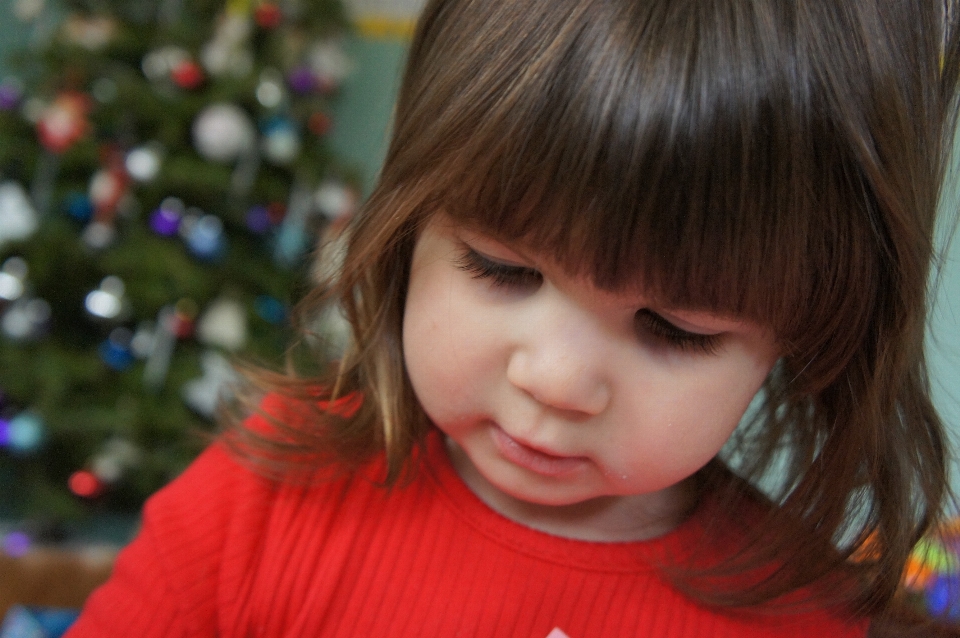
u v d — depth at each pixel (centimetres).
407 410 54
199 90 182
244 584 53
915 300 42
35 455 165
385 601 52
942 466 54
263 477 55
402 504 54
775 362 46
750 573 52
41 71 195
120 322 176
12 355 164
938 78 42
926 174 42
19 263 167
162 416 169
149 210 177
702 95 33
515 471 44
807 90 34
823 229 37
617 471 42
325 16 209
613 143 33
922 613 59
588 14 34
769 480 60
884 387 45
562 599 51
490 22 38
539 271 38
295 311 66
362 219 49
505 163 35
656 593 51
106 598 53
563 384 37
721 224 33
